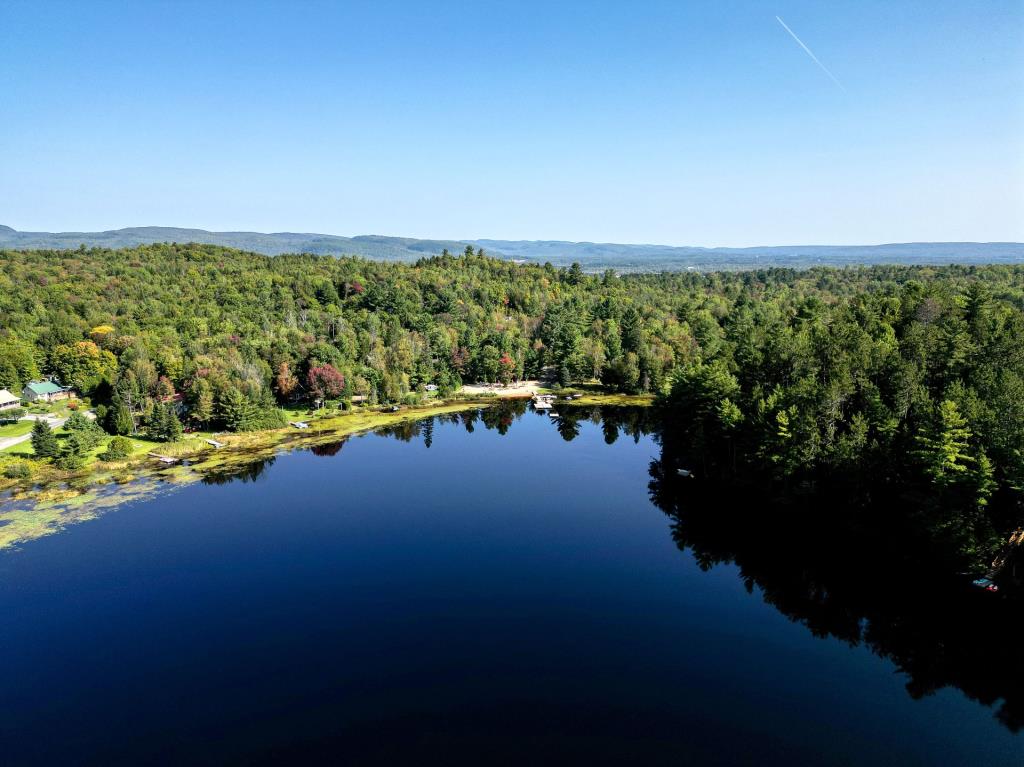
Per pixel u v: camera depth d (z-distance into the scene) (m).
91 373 159.25
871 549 74.50
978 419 67.56
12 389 156.25
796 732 46.44
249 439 132.38
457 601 66.06
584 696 50.56
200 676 53.31
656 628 60.91
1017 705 49.69
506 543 80.81
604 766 42.88
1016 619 60.69
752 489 93.69
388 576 71.81
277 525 86.50
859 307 149.12
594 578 71.31
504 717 48.06
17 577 70.94
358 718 48.09
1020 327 102.56
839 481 77.06
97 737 46.12
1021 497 61.56
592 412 161.62
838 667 54.69
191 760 43.91
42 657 56.03
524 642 58.38
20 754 44.50
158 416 124.62
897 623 61.41
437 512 91.88
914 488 69.19
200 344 173.62
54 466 107.25
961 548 61.91
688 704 49.59
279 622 61.88
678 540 81.62
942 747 44.88
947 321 111.44
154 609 64.25
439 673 53.62
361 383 169.12
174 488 101.06
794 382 100.88
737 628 60.97
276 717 48.19
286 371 159.38
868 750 44.62
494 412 161.75
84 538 81.56
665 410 120.12
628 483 105.06
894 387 84.00
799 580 70.69
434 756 44.00
